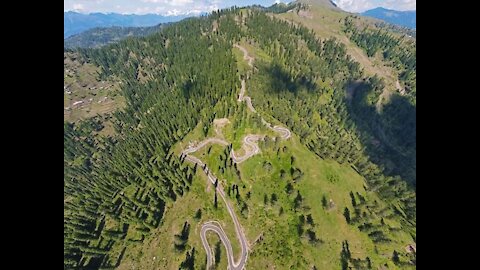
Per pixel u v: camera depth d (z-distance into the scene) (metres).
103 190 160.62
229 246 138.50
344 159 185.75
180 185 159.75
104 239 139.62
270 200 155.38
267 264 134.00
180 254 134.62
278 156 173.88
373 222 155.12
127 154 183.38
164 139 187.12
